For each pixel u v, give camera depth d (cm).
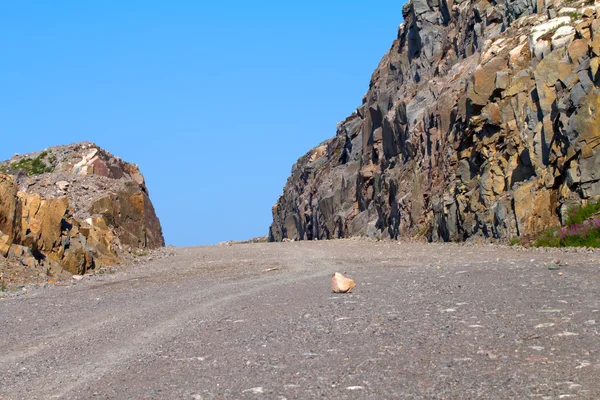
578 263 1828
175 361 918
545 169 3041
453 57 5053
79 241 2844
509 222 3084
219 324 1196
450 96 4331
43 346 1108
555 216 2912
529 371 744
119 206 4209
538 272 1625
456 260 2352
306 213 8100
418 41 5709
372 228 5456
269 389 743
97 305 1633
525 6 4253
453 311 1141
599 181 2716
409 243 3781
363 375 777
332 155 8181
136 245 4219
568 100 2906
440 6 5562
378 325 1066
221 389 757
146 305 1570
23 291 2023
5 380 870
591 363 760
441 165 4228
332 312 1237
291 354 910
